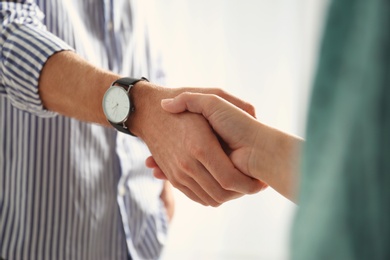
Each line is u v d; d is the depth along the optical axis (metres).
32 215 0.93
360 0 0.22
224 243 2.04
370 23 0.22
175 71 1.95
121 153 0.96
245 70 1.94
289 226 0.24
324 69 0.23
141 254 1.02
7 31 0.86
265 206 2.02
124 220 0.98
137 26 1.02
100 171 0.96
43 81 0.84
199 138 0.76
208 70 1.95
